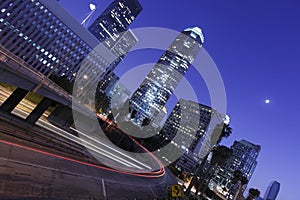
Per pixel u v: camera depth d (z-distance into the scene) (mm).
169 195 26719
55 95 29953
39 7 132000
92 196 17203
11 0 119938
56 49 149750
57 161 19672
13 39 128500
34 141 21016
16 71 19641
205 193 83312
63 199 14125
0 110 24406
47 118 39531
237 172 91125
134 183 28906
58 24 144875
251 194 98250
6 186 11938
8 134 18797
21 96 25531
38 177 14805
